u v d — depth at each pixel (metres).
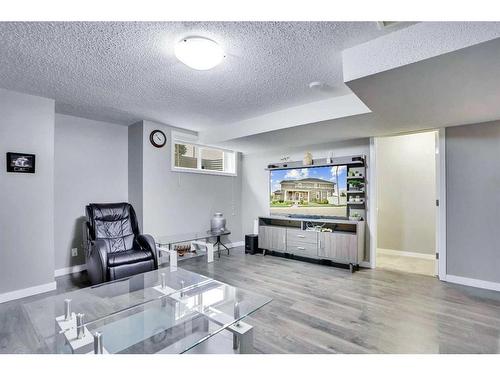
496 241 3.05
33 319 1.91
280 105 3.30
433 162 4.45
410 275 3.58
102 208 3.51
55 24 1.70
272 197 5.03
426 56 1.67
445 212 3.37
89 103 3.25
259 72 2.42
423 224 4.54
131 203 4.32
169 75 2.48
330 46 1.98
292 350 1.86
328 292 2.96
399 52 1.77
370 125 3.29
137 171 4.18
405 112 2.74
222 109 3.47
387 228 4.88
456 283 3.26
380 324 2.24
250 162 5.63
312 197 4.51
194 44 1.86
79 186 3.86
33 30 1.76
